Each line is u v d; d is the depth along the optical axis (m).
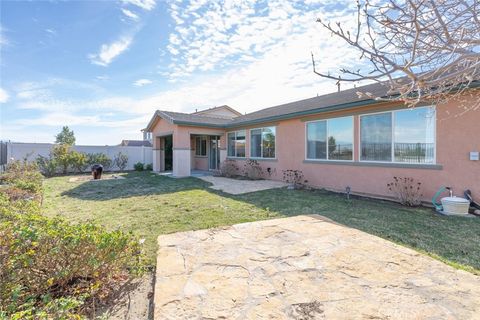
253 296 2.49
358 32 2.00
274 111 14.13
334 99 10.78
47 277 2.54
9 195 5.88
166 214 6.16
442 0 2.09
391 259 3.29
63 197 8.45
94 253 2.77
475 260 3.56
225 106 27.52
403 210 6.46
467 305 2.32
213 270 3.03
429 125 6.90
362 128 8.52
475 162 6.11
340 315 2.20
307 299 2.44
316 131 10.21
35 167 11.98
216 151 17.50
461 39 1.91
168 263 3.21
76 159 16.52
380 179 7.98
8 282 2.21
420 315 2.19
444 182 6.62
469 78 2.28
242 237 4.13
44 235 2.54
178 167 14.48
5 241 2.34
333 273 2.93
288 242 3.89
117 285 3.02
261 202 7.46
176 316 2.21
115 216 6.02
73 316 1.96
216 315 2.22
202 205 7.11
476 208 6.03
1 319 1.85
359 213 6.15
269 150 12.69
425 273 2.93
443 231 4.79
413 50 1.88
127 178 13.80
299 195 8.58
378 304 2.35
